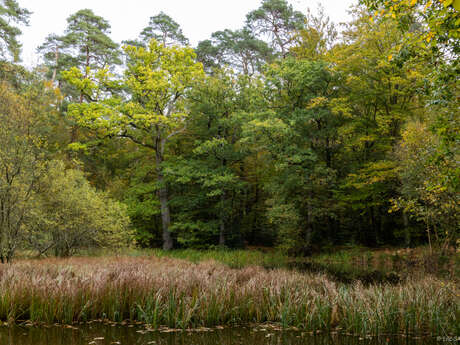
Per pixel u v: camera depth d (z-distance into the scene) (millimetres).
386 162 18156
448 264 13742
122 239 17797
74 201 15805
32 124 13953
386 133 20047
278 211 20625
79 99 34062
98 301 7355
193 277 9047
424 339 6461
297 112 21016
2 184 12922
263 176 26344
